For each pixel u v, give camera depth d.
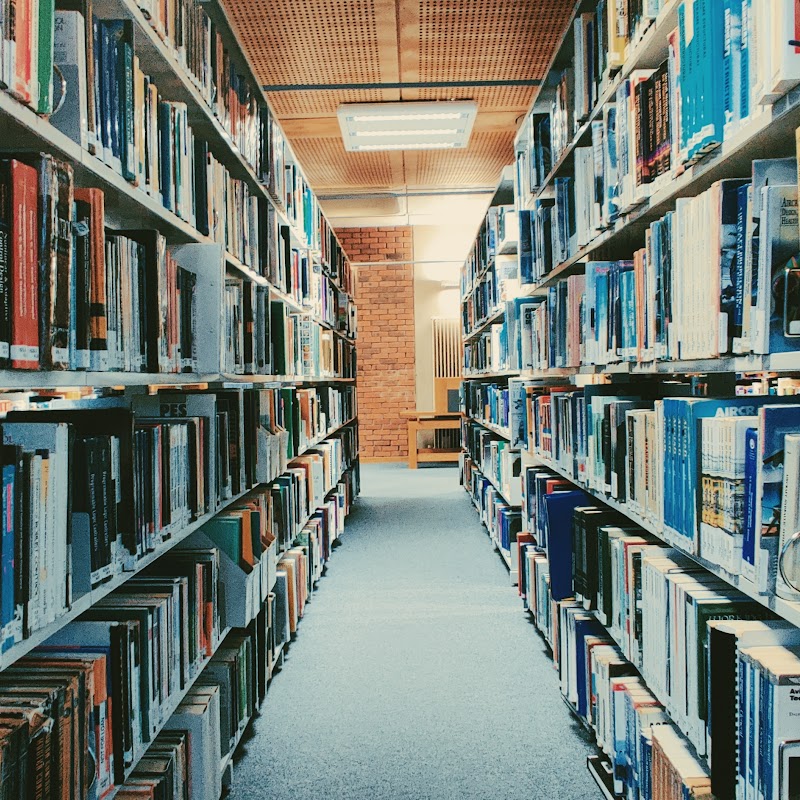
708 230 1.27
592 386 2.29
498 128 5.82
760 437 1.05
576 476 2.37
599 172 1.98
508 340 3.82
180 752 1.60
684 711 1.40
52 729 1.04
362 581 4.12
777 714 1.01
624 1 1.72
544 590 2.95
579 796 1.93
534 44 4.25
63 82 1.16
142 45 1.56
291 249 3.50
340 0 3.71
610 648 2.07
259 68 4.52
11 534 0.93
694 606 1.33
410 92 4.98
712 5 1.21
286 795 1.95
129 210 1.61
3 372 0.93
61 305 1.07
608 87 1.89
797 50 0.95
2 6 0.90
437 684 2.68
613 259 2.41
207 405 1.96
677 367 1.46
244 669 2.24
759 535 1.06
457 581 4.09
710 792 1.24
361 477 8.63
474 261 6.12
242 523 2.15
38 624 1.00
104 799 1.24
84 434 1.33
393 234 9.92
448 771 2.07
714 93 1.22
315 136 5.92
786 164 1.11
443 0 3.73
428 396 9.97
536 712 2.44
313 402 4.22
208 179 2.05
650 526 1.61
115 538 1.29
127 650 1.34
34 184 0.99
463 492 7.32
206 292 1.89
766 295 1.08
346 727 2.35
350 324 6.91
